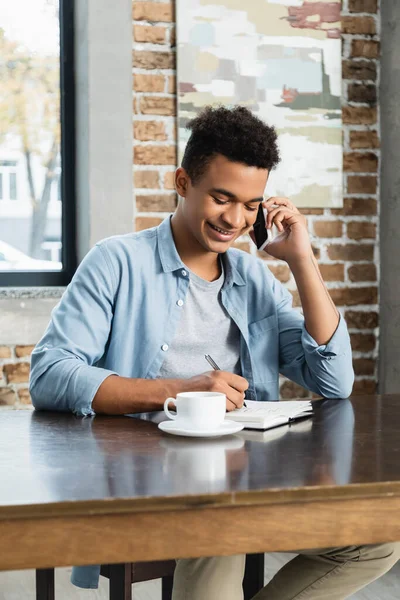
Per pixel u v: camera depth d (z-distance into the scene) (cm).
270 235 195
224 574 140
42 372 167
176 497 104
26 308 302
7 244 326
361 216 338
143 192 315
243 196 169
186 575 141
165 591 180
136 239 189
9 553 100
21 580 262
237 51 319
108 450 130
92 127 307
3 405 301
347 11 334
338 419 161
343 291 337
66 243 327
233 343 192
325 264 335
